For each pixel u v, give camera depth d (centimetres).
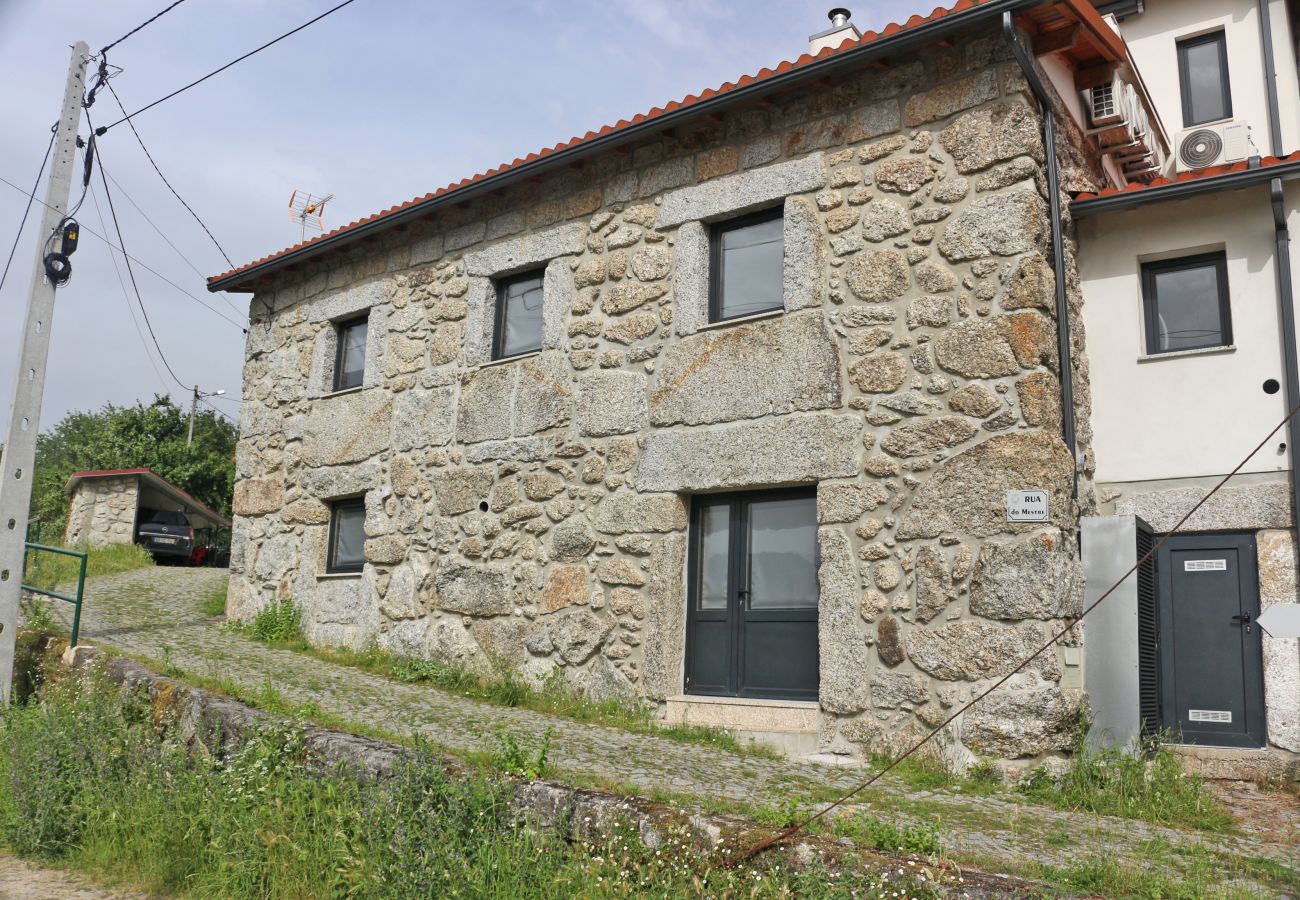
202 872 464
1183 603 680
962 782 580
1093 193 693
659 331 774
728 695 717
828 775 585
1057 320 644
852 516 659
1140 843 465
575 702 746
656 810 415
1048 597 586
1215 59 1036
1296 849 479
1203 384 678
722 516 746
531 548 817
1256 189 674
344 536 995
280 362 1082
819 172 711
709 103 725
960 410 634
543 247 859
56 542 1903
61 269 839
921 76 682
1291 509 644
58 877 493
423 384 927
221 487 3219
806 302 700
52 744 561
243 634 999
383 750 492
